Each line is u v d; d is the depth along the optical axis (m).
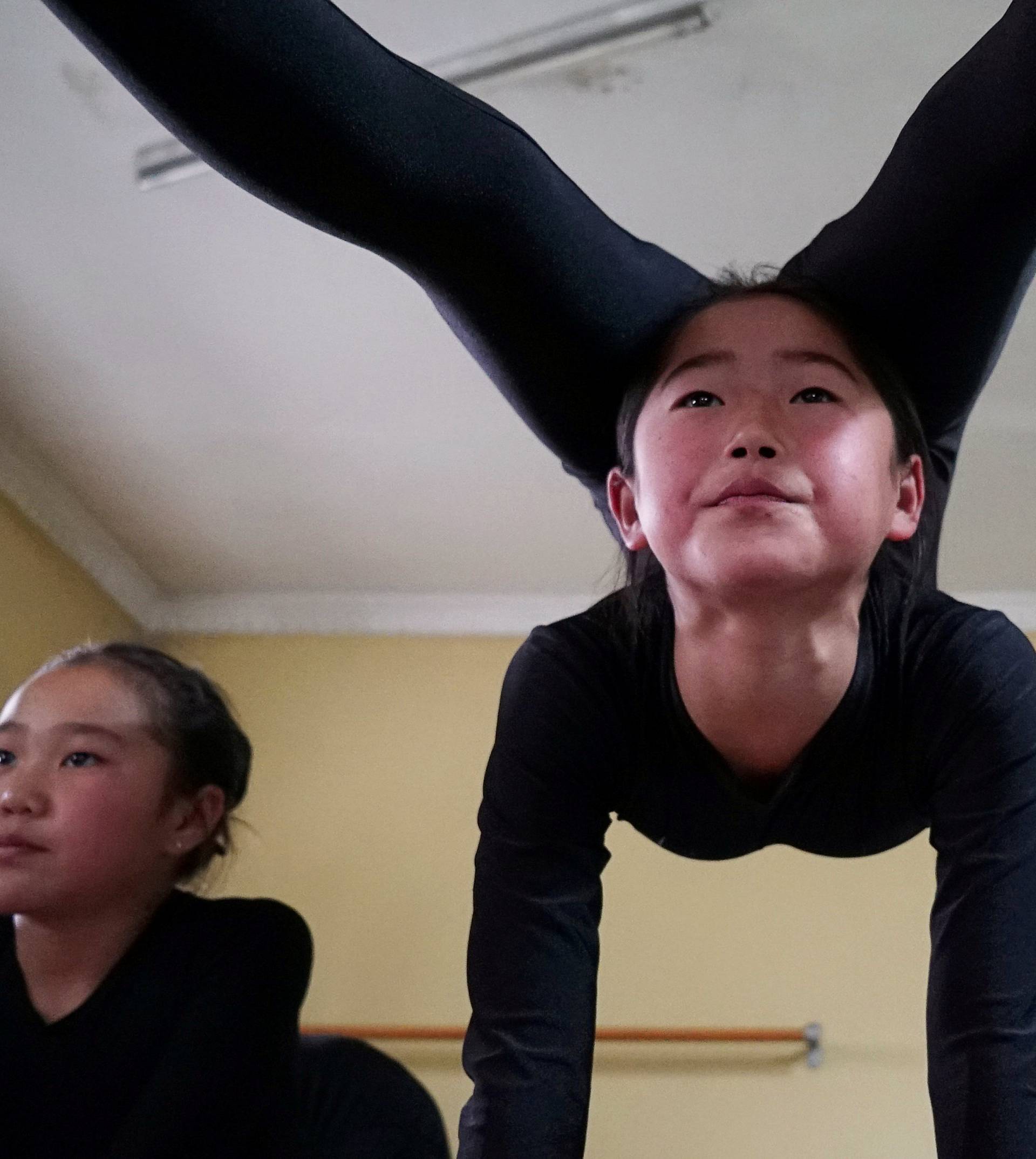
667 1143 2.27
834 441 0.80
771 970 2.45
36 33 1.66
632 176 1.86
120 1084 1.13
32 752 1.23
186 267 2.06
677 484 0.80
